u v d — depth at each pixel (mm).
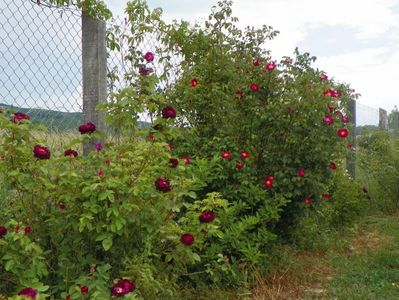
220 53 5781
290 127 5426
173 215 3793
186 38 6020
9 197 3482
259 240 5023
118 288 2955
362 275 5219
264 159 5492
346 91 6141
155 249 3676
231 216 4820
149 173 3467
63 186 3271
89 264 3334
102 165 3385
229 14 6133
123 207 3197
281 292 4707
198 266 4574
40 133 3842
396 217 8828
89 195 3174
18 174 3088
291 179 5355
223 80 5734
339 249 6391
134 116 3709
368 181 9648
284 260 5238
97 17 4543
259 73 5566
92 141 4305
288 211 5609
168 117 3754
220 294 4352
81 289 2955
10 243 3076
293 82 5535
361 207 8469
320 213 6547
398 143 10023
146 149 3455
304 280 5066
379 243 6875
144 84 3898
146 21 5602
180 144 5406
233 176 5176
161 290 3598
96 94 4418
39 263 3072
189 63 6094
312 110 5352
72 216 3299
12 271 3002
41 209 3406
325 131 5414
